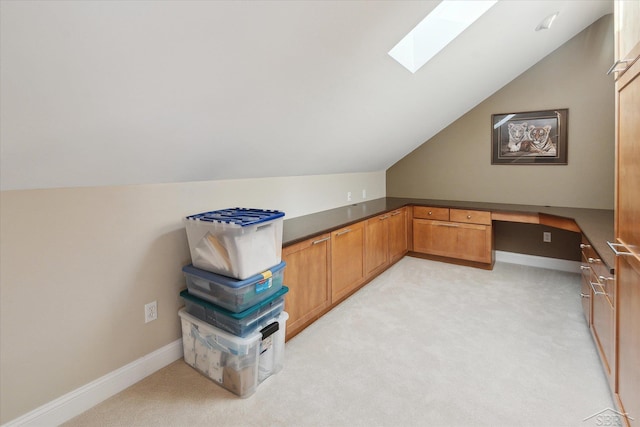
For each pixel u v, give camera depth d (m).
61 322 1.70
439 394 1.88
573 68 3.64
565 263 3.90
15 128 1.26
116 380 1.92
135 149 1.71
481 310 2.90
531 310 2.88
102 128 1.48
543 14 2.64
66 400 1.72
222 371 1.95
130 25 1.14
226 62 1.52
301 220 3.21
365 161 4.07
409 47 2.49
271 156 2.63
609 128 3.53
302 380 2.02
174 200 2.19
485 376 2.03
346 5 1.59
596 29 3.48
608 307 1.82
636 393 1.35
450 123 4.43
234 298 1.88
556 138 3.80
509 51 3.09
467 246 4.02
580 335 2.46
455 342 2.41
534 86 3.86
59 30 1.04
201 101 1.66
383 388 1.94
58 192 1.66
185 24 1.25
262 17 1.40
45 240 1.63
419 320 2.75
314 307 2.73
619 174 1.52
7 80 1.09
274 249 2.09
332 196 3.90
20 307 1.57
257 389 1.94
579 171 3.72
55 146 1.43
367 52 2.04
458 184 4.48
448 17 2.41
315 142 2.83
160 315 2.13
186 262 2.27
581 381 1.96
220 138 2.03
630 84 1.34
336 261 2.98
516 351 2.28
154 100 1.49
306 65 1.85
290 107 2.14
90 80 1.25
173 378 2.04
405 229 4.36
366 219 3.42
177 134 1.78
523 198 4.07
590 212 3.42
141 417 1.73
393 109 3.04
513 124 4.03
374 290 3.39
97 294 1.83
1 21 0.94
